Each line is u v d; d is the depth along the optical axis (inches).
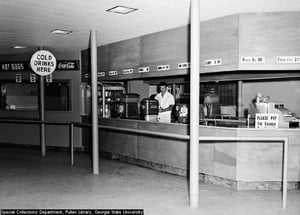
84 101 324.2
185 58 217.0
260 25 184.1
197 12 148.7
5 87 348.8
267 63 184.9
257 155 182.7
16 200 163.8
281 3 167.2
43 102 299.0
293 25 182.9
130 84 312.5
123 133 268.4
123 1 162.2
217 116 265.3
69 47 300.7
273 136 181.0
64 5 169.2
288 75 230.2
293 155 181.0
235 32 187.3
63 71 326.3
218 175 194.2
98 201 162.2
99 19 197.8
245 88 288.4
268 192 178.2
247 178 183.6
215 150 195.5
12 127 349.4
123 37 257.0
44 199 165.3
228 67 191.8
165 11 180.9
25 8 174.2
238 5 170.2
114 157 282.4
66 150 329.4
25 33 237.6
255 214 143.9
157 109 255.0
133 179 208.4
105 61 290.0
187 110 225.0
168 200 164.2
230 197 169.0
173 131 220.8
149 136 242.2
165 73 232.4
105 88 297.4
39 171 231.5
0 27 218.5
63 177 213.2
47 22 204.7
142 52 251.1
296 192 177.5
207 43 203.3
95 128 223.1
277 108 212.1
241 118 253.1
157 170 236.1
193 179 153.0
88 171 231.5
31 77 333.4
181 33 219.1
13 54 341.1
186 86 303.3
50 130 334.6
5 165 253.1
